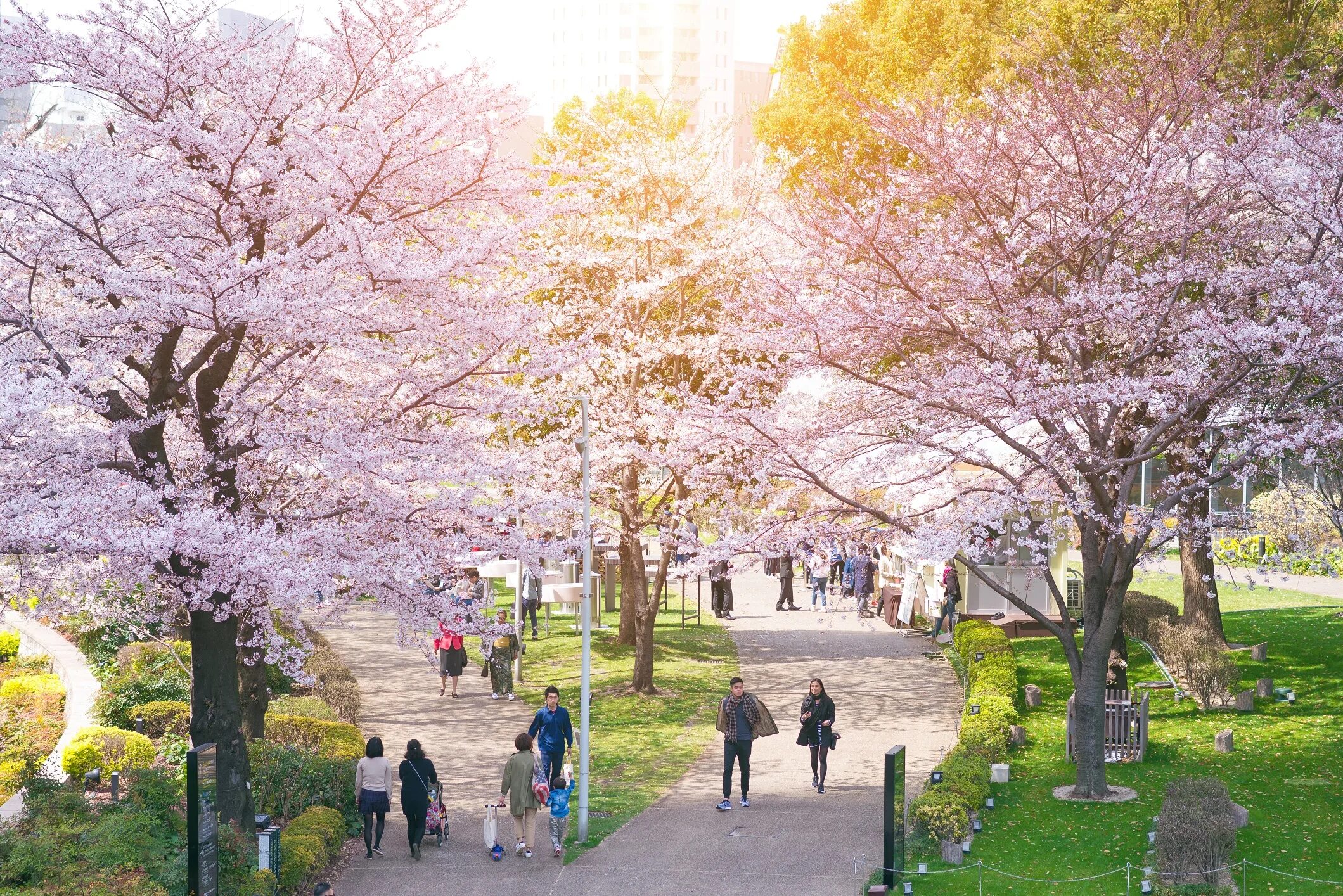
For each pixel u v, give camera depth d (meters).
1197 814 13.45
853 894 13.34
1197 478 16.61
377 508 14.54
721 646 28.75
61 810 12.87
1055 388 14.53
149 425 13.10
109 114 14.65
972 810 15.52
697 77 139.38
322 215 14.67
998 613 27.80
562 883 13.94
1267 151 15.47
